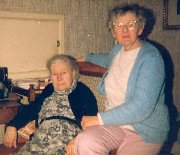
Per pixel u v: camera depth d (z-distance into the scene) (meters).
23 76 2.39
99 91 1.97
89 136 1.60
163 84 1.71
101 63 2.20
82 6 2.61
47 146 1.79
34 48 2.43
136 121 1.60
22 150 1.83
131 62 1.73
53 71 1.88
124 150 1.70
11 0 2.21
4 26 2.25
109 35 2.85
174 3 3.15
